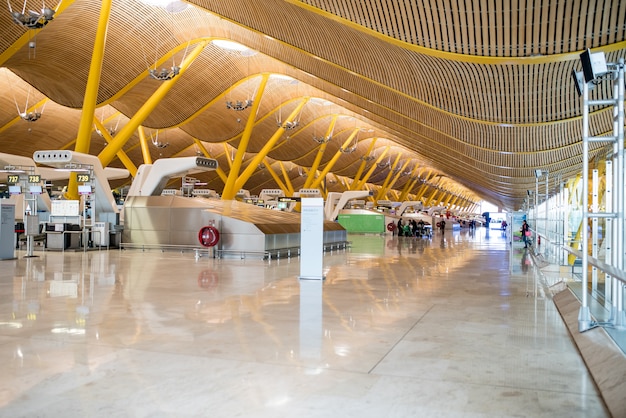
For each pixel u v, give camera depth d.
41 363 5.03
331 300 9.09
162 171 22.91
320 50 17.44
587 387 4.45
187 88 36.28
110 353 5.41
